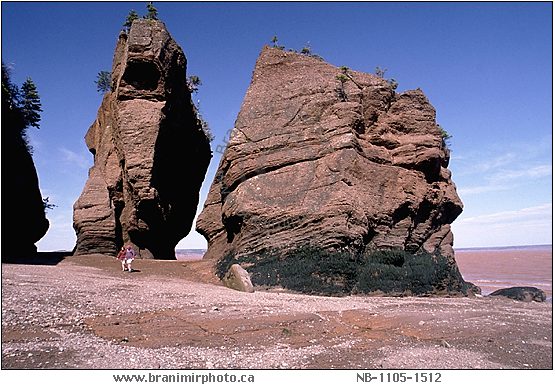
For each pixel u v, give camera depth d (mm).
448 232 29891
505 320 13961
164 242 39406
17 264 24938
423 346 10148
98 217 34250
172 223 40500
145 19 35219
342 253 21922
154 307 13695
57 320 11570
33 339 9914
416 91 29344
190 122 40375
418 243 27172
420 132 28422
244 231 24938
